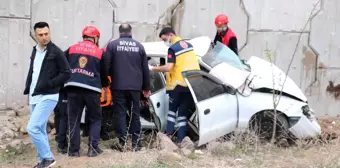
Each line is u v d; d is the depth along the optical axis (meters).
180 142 6.50
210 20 9.01
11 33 8.09
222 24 7.64
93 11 8.53
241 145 6.47
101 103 6.66
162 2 8.91
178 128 6.54
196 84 6.25
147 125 6.79
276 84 6.71
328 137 7.23
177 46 6.40
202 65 6.73
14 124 7.44
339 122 8.72
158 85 6.73
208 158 6.09
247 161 5.97
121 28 6.31
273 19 9.10
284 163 5.97
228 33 7.67
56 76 5.16
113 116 6.79
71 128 6.00
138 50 6.21
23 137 7.11
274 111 6.31
